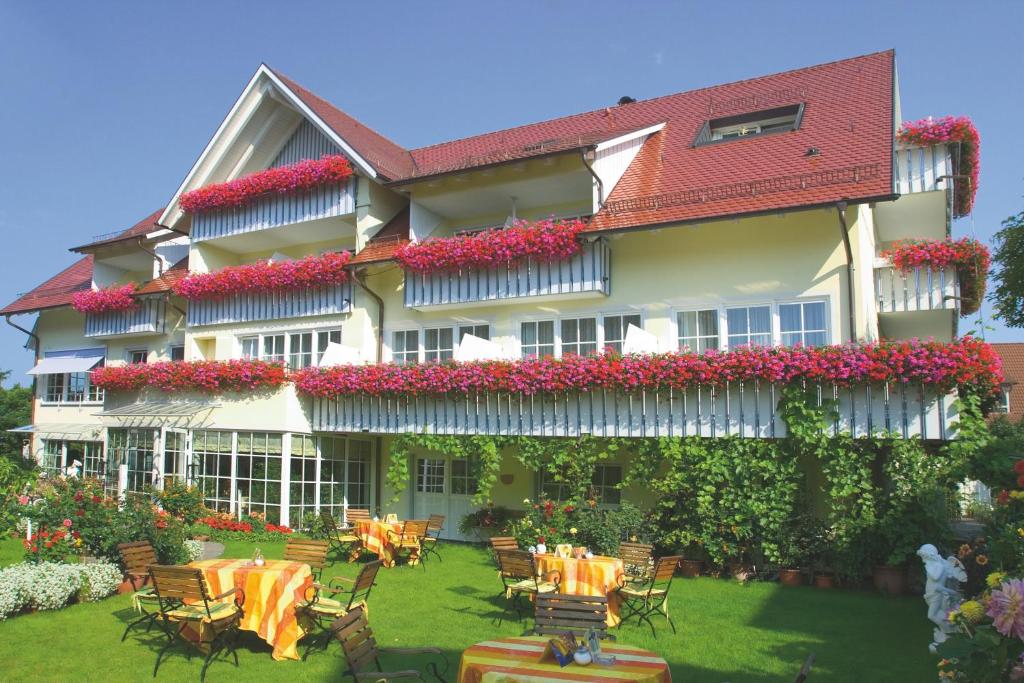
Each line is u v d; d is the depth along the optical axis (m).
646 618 10.17
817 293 14.10
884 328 17.25
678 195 15.19
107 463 22.09
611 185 16.67
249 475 18.88
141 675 7.94
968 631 4.90
